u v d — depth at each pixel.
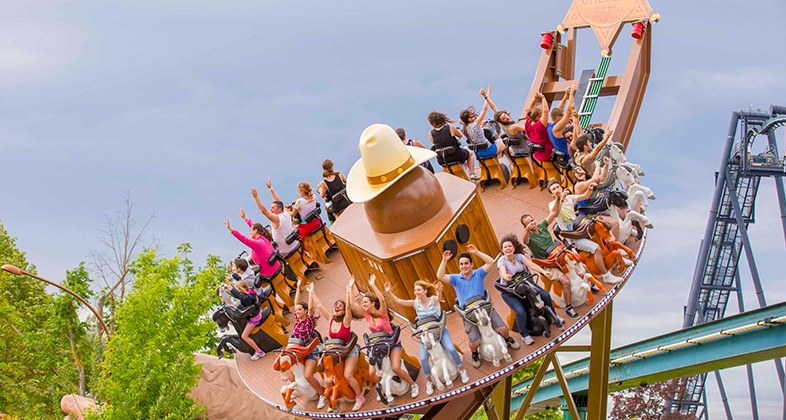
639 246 19.61
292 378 18.39
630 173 20.45
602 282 18.42
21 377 48.41
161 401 29.11
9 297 55.91
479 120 23.19
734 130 73.62
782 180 72.12
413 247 18.73
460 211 19.39
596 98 25.89
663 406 58.06
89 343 43.19
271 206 22.77
